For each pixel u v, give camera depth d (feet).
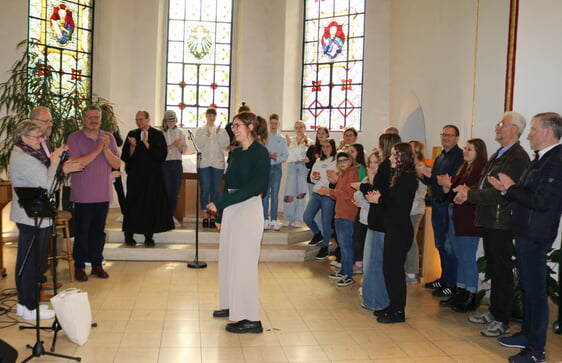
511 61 15.92
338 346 11.82
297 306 14.89
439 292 16.33
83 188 16.37
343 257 17.74
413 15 24.23
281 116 30.50
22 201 10.49
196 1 31.45
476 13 18.03
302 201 24.06
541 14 15.40
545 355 11.57
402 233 13.41
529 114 15.65
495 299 12.91
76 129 20.59
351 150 18.13
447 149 16.56
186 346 11.51
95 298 14.90
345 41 29.45
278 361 10.85
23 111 20.72
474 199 12.59
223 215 12.96
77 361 10.52
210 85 31.78
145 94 30.12
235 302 12.36
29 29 26.58
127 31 30.04
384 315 13.66
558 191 10.50
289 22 30.55
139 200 20.01
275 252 20.85
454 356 11.40
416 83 23.72
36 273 10.66
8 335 11.86
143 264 19.39
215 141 22.40
